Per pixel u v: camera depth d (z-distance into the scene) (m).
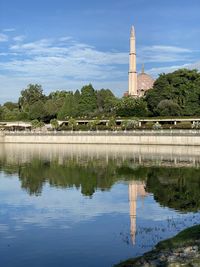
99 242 33.81
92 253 31.23
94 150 135.50
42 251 32.06
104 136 161.75
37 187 62.53
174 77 198.25
